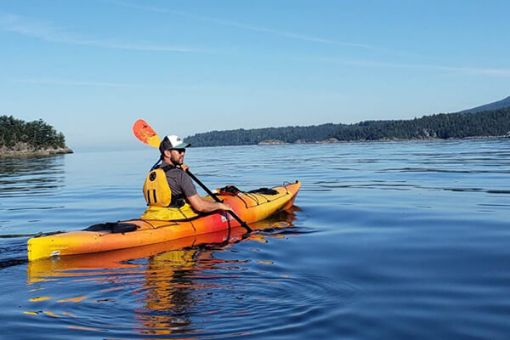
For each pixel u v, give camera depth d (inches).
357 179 582.6
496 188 445.1
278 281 170.6
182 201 265.3
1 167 1206.9
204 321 133.1
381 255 210.5
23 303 152.3
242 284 166.7
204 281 171.3
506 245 222.5
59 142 4089.6
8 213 370.3
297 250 223.1
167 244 240.1
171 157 263.0
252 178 636.1
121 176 757.3
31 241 209.0
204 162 1134.4
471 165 752.3
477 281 169.9
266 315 136.9
